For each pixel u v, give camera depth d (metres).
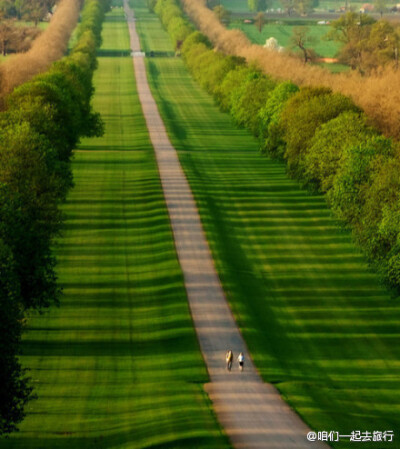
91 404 169.12
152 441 147.75
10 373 154.25
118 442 150.12
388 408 170.88
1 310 159.25
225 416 160.38
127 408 166.50
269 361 195.25
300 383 181.50
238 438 149.25
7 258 172.00
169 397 170.38
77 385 180.50
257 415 161.00
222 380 182.75
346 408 168.25
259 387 178.00
